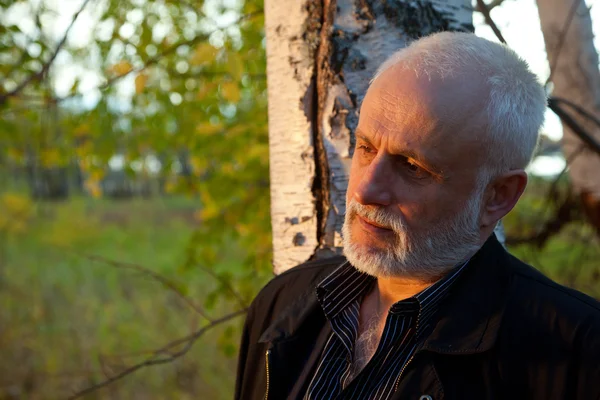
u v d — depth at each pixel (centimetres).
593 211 273
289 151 138
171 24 317
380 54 129
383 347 105
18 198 629
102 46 309
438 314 104
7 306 610
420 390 98
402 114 96
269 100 145
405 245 100
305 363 118
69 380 455
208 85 277
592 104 261
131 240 1050
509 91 96
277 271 143
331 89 132
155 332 535
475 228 101
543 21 266
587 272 349
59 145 332
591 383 92
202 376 466
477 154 96
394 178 99
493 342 97
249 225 299
